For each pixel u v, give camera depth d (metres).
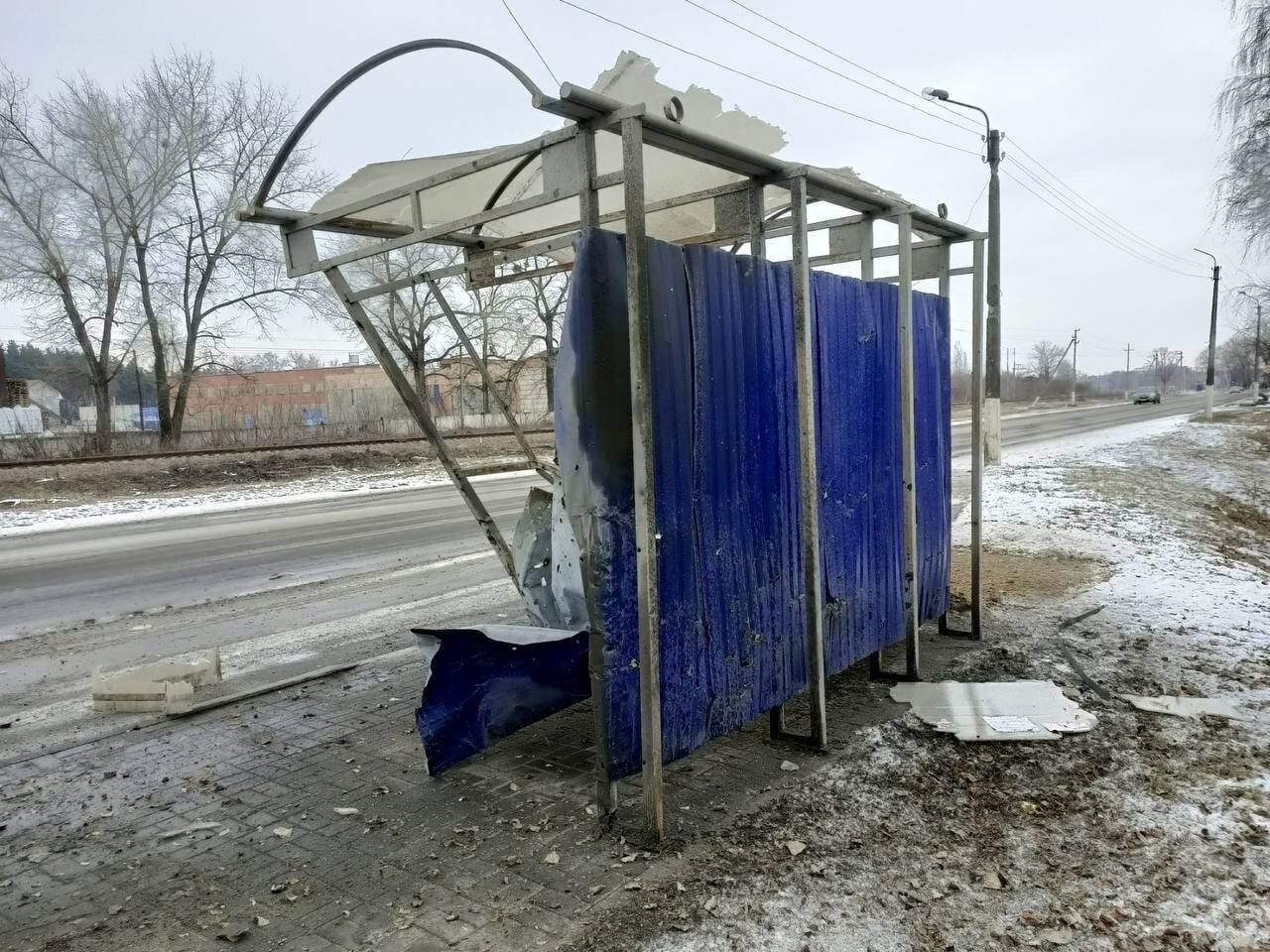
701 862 2.91
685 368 3.21
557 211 5.15
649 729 2.99
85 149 24.69
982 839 3.04
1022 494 13.31
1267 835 2.99
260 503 15.78
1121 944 2.42
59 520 13.69
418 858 3.04
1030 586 7.12
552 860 2.97
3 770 4.02
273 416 31.88
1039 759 3.72
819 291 4.06
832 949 2.42
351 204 3.96
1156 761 3.65
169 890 2.92
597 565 2.93
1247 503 14.23
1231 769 3.54
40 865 3.13
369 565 9.16
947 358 5.62
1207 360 38.69
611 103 2.79
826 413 4.15
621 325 2.99
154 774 3.93
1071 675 4.85
